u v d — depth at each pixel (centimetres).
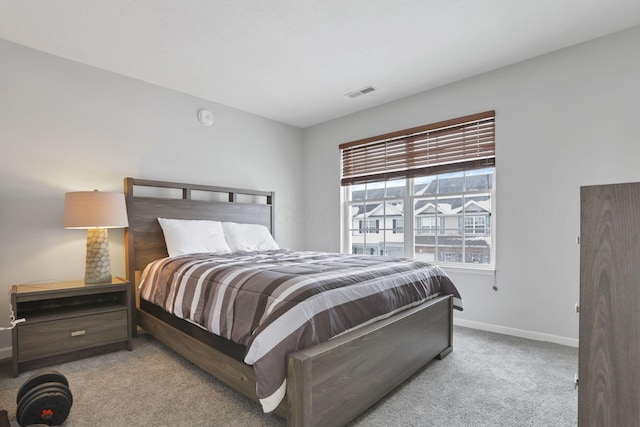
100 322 253
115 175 309
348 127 430
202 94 364
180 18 229
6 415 156
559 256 276
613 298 112
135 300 301
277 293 165
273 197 430
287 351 145
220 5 215
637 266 108
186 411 176
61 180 279
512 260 300
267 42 260
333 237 445
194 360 212
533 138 289
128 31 243
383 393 185
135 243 303
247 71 309
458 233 341
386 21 234
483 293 316
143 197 311
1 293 251
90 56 280
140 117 326
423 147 361
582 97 266
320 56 283
